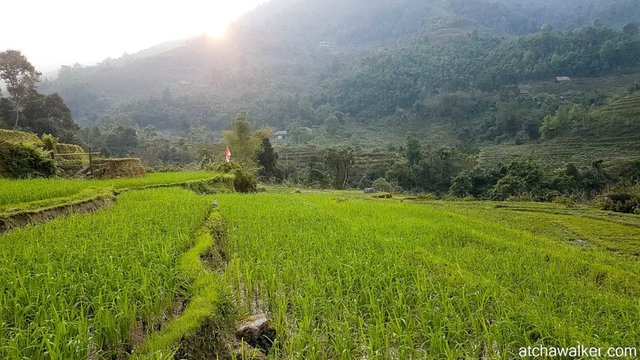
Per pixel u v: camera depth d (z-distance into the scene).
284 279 7.66
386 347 5.37
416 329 5.98
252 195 22.53
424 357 5.16
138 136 97.62
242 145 57.16
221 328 5.57
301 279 7.57
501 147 90.56
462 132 112.00
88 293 5.58
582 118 79.69
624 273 10.23
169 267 6.86
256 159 59.84
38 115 60.62
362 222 14.71
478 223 17.92
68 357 4.24
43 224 9.58
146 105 150.75
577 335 5.62
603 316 6.83
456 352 5.32
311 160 71.25
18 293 5.18
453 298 6.71
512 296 7.19
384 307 6.55
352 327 5.95
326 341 5.63
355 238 11.01
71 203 11.84
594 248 15.66
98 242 7.80
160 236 8.48
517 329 5.80
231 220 12.91
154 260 6.91
